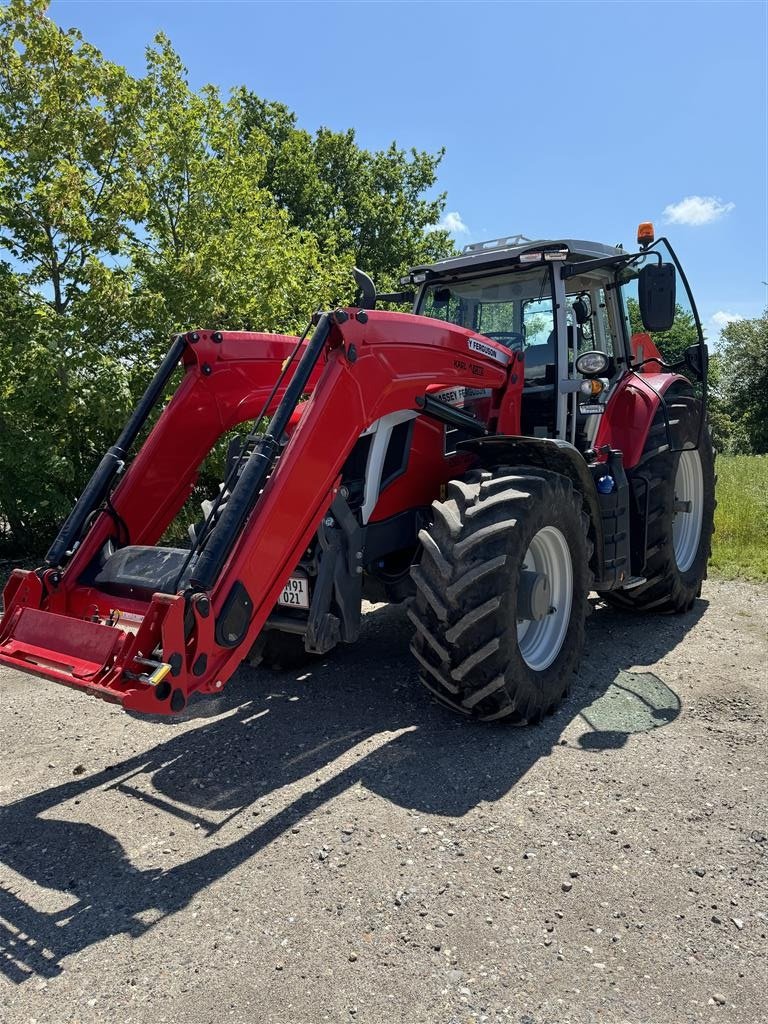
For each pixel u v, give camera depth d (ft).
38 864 8.96
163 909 8.04
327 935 7.54
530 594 11.68
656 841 8.89
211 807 10.07
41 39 26.78
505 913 7.75
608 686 13.58
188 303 28.25
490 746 11.35
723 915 7.66
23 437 25.36
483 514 11.15
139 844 9.29
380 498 12.75
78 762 11.59
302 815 9.71
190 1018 6.61
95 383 25.58
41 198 25.94
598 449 15.07
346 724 12.41
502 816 9.46
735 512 26.17
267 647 14.19
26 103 26.78
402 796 10.03
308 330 10.98
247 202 33.04
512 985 6.82
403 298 17.11
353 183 83.71
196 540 11.27
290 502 10.18
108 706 13.80
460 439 14.32
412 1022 6.47
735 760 10.75
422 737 11.77
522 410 15.33
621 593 17.11
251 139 36.70
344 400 10.80
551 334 14.73
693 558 18.16
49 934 7.75
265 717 12.85
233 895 8.21
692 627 16.89
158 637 9.02
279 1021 6.53
